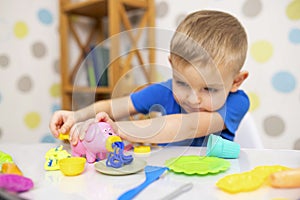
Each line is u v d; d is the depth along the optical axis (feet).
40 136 4.32
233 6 3.56
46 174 1.20
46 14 4.36
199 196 0.92
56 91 4.52
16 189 0.94
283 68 3.25
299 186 0.98
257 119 3.46
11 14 3.99
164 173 1.18
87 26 4.76
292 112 3.21
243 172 1.16
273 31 3.29
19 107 4.09
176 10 3.98
